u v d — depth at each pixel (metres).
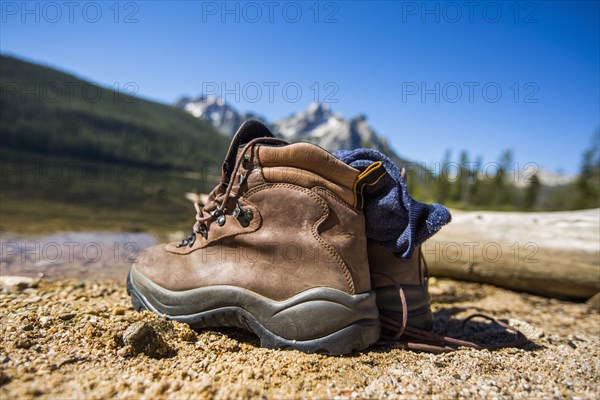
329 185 0.35
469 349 0.37
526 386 0.28
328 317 0.33
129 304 0.47
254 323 0.35
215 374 0.28
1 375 0.25
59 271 0.73
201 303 0.37
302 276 0.34
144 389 0.25
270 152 0.36
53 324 0.35
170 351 0.32
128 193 3.49
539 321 0.55
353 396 0.26
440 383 0.28
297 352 0.33
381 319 0.39
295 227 0.35
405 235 0.36
